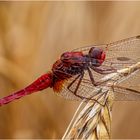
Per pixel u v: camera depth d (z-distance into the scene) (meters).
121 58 0.40
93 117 0.36
